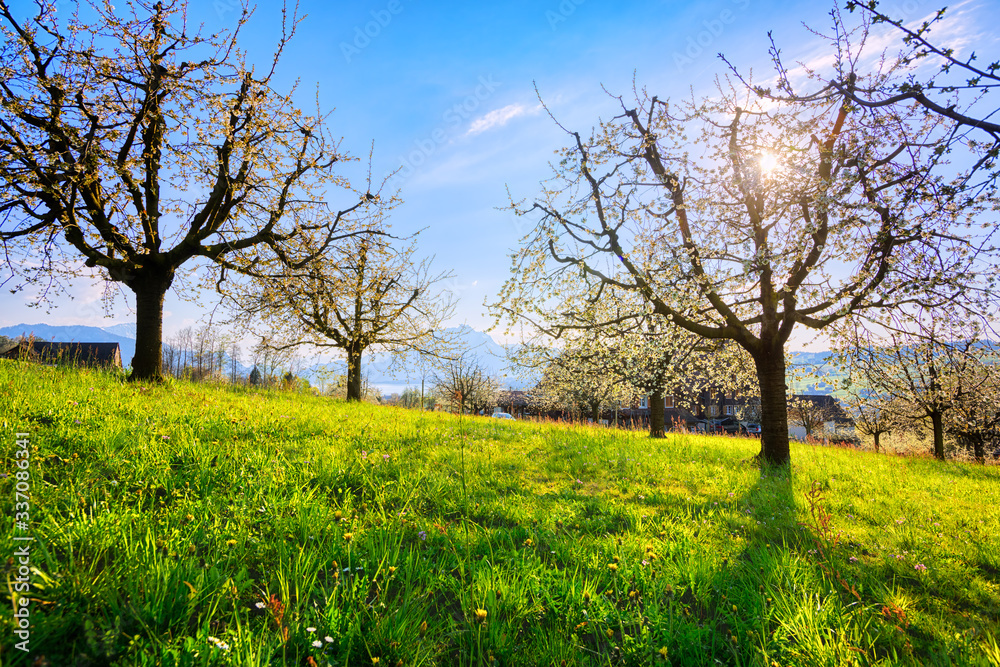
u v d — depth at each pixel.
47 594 2.64
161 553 3.21
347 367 22.14
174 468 5.45
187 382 12.55
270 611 2.69
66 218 9.82
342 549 3.78
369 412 12.88
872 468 10.79
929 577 4.35
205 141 11.32
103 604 2.65
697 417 58.88
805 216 9.27
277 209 12.32
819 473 9.46
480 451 8.69
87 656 2.27
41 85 9.40
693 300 10.73
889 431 33.91
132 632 2.52
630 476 8.15
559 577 3.66
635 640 2.89
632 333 12.60
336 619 2.75
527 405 55.81
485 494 6.02
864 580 4.17
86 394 8.04
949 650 3.09
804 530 5.47
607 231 11.06
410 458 7.23
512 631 3.01
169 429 6.80
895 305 9.24
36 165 9.23
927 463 13.38
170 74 10.34
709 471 9.18
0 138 9.08
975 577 4.48
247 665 2.30
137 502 4.29
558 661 2.71
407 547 4.17
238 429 7.46
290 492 5.06
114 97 10.39
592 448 10.41
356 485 5.78
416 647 2.71
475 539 4.39
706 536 5.12
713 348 13.83
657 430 16.50
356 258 15.00
